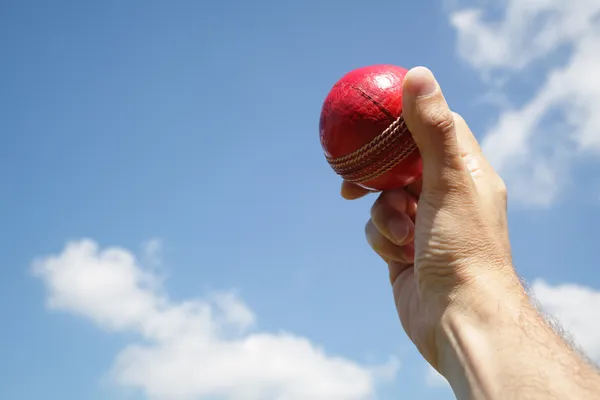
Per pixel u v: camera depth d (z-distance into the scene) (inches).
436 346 12.9
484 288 12.1
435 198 12.9
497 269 12.4
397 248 16.1
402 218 15.9
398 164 14.9
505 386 10.9
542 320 11.7
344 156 15.2
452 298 12.4
